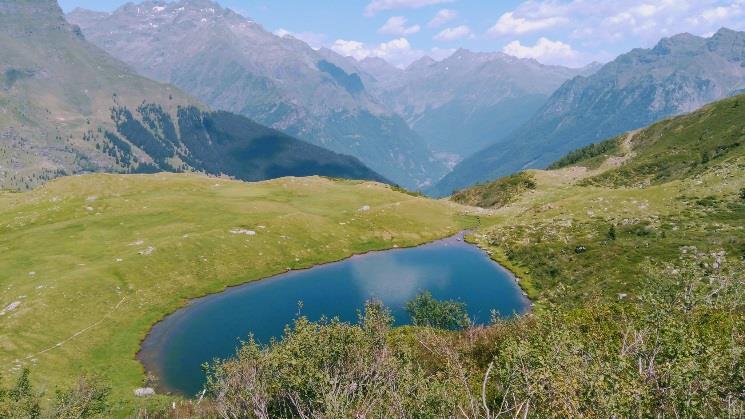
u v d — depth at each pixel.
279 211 122.44
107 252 86.12
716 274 55.78
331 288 87.31
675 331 20.38
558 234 105.88
